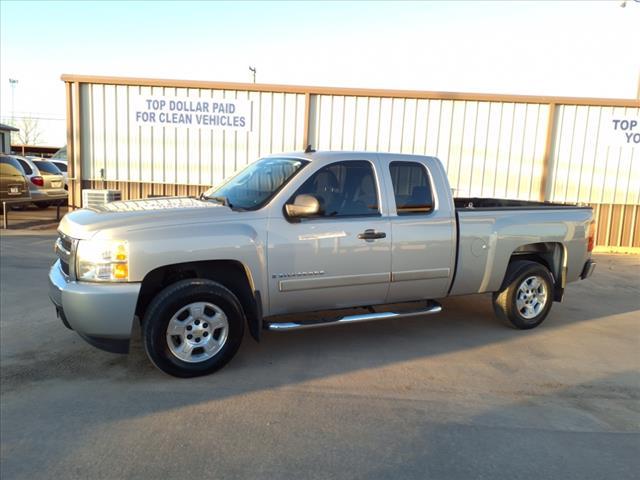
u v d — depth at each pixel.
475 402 4.02
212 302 4.32
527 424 3.68
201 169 12.34
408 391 4.19
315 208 4.47
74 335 5.26
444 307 6.86
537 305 5.96
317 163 4.79
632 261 11.14
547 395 4.20
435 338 5.56
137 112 12.17
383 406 3.90
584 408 3.99
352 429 3.53
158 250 4.08
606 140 12.07
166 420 3.59
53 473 2.95
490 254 5.51
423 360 4.89
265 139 12.24
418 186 5.22
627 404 4.09
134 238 4.04
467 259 5.39
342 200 4.86
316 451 3.24
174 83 12.01
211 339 4.38
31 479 2.88
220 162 12.31
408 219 5.06
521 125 12.07
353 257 4.82
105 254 4.00
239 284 4.62
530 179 12.22
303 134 12.15
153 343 4.14
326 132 12.18
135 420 3.58
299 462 3.12
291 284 4.61
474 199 7.39
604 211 12.34
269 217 4.52
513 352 5.20
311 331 5.65
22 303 6.29
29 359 4.64
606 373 4.73
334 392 4.12
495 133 12.12
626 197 12.25
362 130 12.15
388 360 4.87
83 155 12.34
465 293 5.57
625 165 12.16
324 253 4.69
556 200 12.30
